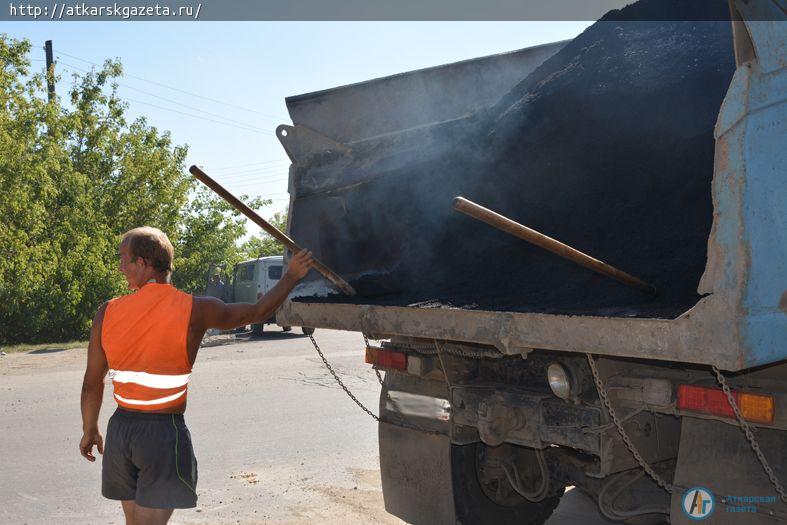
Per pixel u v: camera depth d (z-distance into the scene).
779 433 2.82
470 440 3.98
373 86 4.82
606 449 3.21
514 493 4.30
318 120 4.69
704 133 3.91
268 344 15.71
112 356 2.92
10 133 18.66
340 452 6.51
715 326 2.30
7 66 20.19
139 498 2.89
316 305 3.96
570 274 3.55
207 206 28.28
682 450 3.09
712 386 2.94
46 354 15.20
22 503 5.11
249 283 21.36
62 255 19.00
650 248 3.44
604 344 2.60
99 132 23.25
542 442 3.44
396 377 4.43
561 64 5.30
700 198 3.59
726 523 2.94
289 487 5.48
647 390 3.12
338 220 4.56
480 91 5.18
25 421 7.80
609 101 4.61
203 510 4.98
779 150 2.46
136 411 2.91
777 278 2.39
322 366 11.81
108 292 19.47
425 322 3.33
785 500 2.75
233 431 7.29
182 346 2.94
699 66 4.34
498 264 4.05
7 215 17.67
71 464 6.09
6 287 17.45
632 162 4.14
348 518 4.81
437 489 4.16
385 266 4.62
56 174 19.72
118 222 23.31
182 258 25.89
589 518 4.93
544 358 3.72
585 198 4.15
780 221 2.43
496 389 3.71
